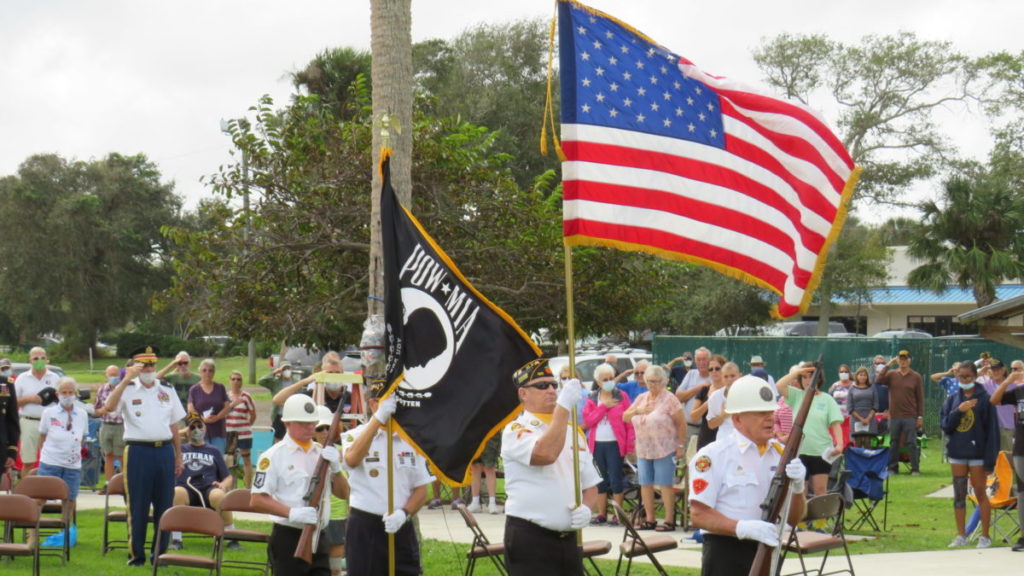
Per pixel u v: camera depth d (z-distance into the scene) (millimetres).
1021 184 46062
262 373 50156
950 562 11164
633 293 18828
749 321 45875
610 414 13883
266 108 17891
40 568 11086
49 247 65812
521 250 17750
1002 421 15180
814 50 47062
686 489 13305
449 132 18688
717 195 7395
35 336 72250
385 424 7164
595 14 7457
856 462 13602
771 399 5820
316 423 8016
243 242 17812
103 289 66750
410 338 7105
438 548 11984
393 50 10234
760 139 7512
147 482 11125
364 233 17828
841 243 46812
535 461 6621
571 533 6918
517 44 48344
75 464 12773
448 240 17734
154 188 69750
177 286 18484
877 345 27484
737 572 5797
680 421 13141
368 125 17422
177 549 12297
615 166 7262
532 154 45594
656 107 7406
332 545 8750
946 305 51094
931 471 20766
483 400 6910
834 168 7473
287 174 17766
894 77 46688
